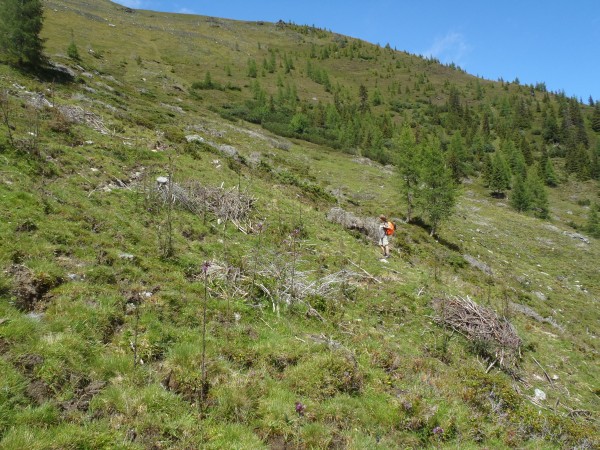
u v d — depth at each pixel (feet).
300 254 55.21
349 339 36.99
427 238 99.45
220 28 629.51
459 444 26.91
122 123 84.38
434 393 31.30
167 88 239.91
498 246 129.18
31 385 20.54
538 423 31.42
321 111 302.66
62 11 373.20
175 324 30.83
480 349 44.19
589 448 30.68
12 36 113.29
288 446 22.86
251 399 24.98
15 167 44.19
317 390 27.66
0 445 16.56
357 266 56.80
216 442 20.94
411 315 47.19
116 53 302.25
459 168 288.92
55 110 68.13
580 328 75.82
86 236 37.19
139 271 35.55
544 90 638.53
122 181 55.36
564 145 422.82
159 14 653.71
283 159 150.00
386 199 133.90
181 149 80.79
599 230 211.41
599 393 44.37
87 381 22.68
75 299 28.53
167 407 22.16
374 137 275.39
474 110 505.66
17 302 26.16
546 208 236.02
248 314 36.09
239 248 50.03
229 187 69.46
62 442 17.84
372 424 26.32
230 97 299.17
